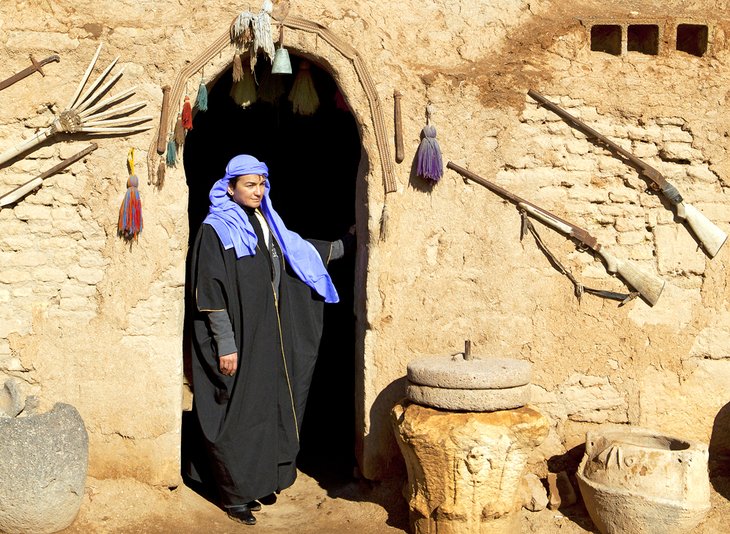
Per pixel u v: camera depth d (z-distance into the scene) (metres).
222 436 5.39
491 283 5.78
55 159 5.49
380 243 5.71
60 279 5.53
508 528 5.16
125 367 5.56
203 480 5.73
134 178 5.47
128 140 5.51
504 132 5.76
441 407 5.07
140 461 5.60
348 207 8.64
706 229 5.86
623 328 5.87
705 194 5.93
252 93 6.12
